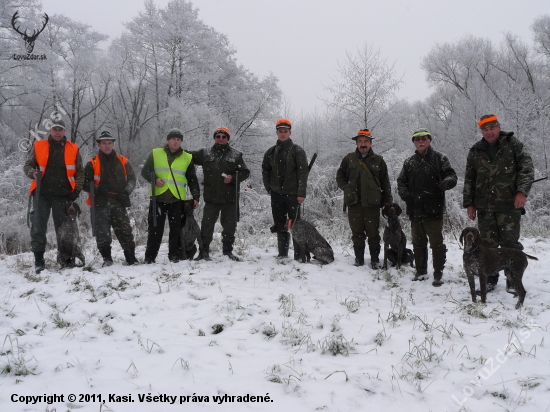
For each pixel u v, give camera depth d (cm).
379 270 613
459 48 2752
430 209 545
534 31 2547
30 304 446
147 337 364
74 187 597
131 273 566
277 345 352
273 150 655
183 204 643
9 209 1078
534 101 1767
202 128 1919
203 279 541
